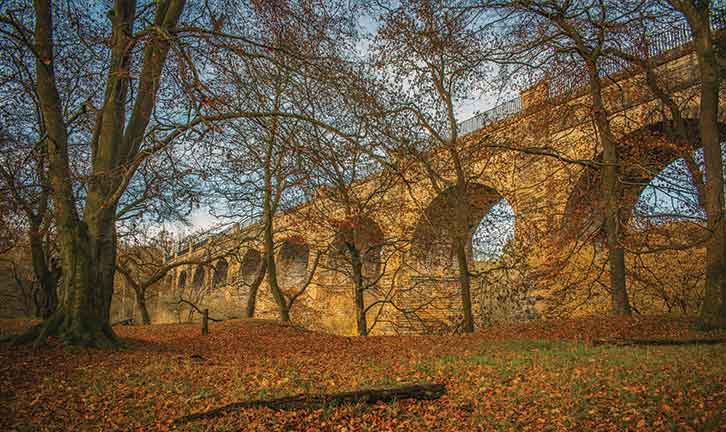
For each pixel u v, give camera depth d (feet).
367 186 71.77
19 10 42.60
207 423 22.24
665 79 58.59
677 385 23.76
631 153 55.21
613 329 47.75
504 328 58.80
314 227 70.85
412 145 45.55
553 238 62.28
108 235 43.88
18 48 44.42
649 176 50.83
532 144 64.03
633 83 58.54
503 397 24.81
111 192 41.45
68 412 23.99
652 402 22.17
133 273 120.47
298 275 118.21
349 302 101.55
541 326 55.52
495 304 74.49
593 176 60.29
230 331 66.13
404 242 73.87
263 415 22.67
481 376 28.81
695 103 58.70
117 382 28.84
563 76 62.03
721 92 55.16
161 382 28.84
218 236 82.43
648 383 24.64
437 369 30.89
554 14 54.75
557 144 65.87
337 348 47.91
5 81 50.80
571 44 58.49
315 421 22.20
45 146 52.54
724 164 55.67
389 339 56.24
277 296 76.28
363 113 38.93
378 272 90.17
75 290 41.45
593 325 51.19
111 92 42.34
